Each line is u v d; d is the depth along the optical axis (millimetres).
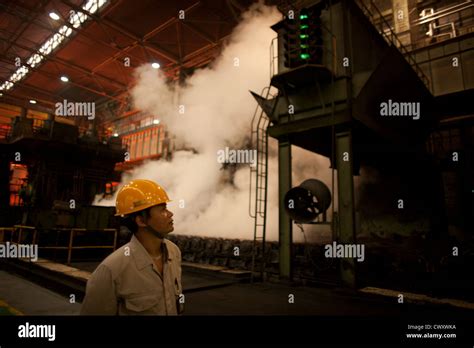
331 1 8055
